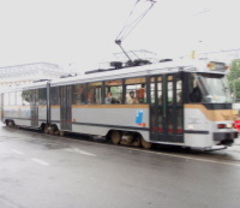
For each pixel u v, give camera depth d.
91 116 13.22
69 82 14.68
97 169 7.64
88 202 5.15
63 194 5.62
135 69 11.18
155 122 10.34
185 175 6.93
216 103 9.40
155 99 10.34
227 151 10.45
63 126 15.15
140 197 5.37
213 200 5.16
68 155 9.73
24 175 7.11
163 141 10.07
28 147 11.56
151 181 6.44
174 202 5.08
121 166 7.96
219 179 6.55
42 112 16.97
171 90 9.90
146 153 10.05
